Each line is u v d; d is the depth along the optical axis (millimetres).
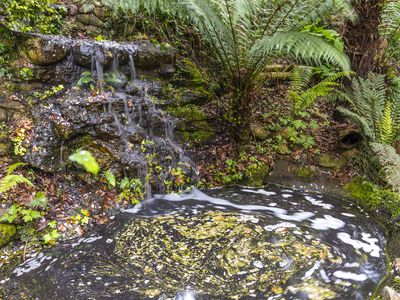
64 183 3090
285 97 4730
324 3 3311
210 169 3918
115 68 3832
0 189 2395
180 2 3320
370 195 3445
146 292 2113
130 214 3135
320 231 2891
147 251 2549
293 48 3154
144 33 4941
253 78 3670
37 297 2072
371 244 2736
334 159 3943
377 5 3865
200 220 3010
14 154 2988
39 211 2791
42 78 3381
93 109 3314
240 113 3867
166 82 4207
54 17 4191
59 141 3145
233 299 2066
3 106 3096
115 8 4043
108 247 2604
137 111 3650
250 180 3852
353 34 4059
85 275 2273
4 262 2398
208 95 4387
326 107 4645
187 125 4066
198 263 2412
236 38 3277
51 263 2404
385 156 3084
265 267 2365
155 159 3607
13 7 3516
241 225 2916
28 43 3291
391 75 4496
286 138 4164
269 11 3268
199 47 4859
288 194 3658
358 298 2078
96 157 3209
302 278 2258
